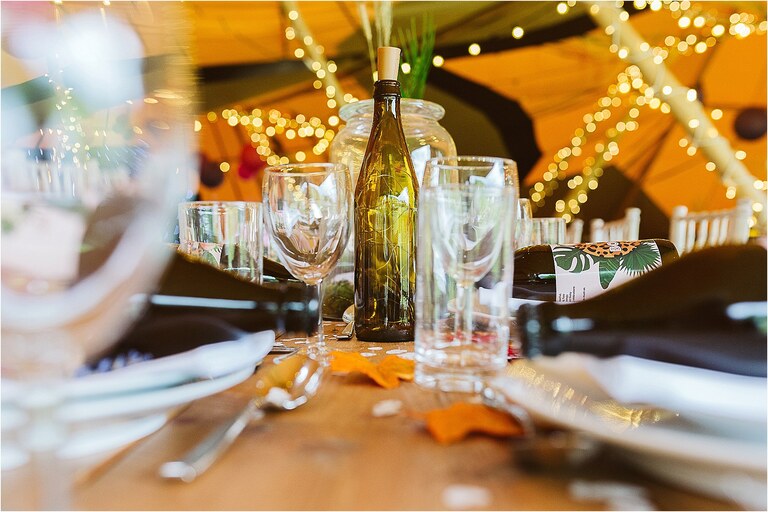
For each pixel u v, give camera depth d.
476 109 3.52
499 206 0.40
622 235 2.06
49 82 0.27
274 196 0.56
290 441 0.29
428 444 0.28
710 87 3.30
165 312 0.35
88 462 0.25
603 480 0.24
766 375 0.29
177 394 0.28
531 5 3.39
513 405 0.31
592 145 3.46
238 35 3.49
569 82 3.45
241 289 0.41
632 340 0.31
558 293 0.60
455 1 3.38
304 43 3.53
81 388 0.24
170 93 0.25
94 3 0.25
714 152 3.31
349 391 0.39
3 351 0.21
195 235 0.67
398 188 0.66
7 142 0.24
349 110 0.86
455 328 0.40
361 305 0.66
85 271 0.22
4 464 0.23
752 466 0.20
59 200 0.22
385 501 0.22
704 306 0.30
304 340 0.66
